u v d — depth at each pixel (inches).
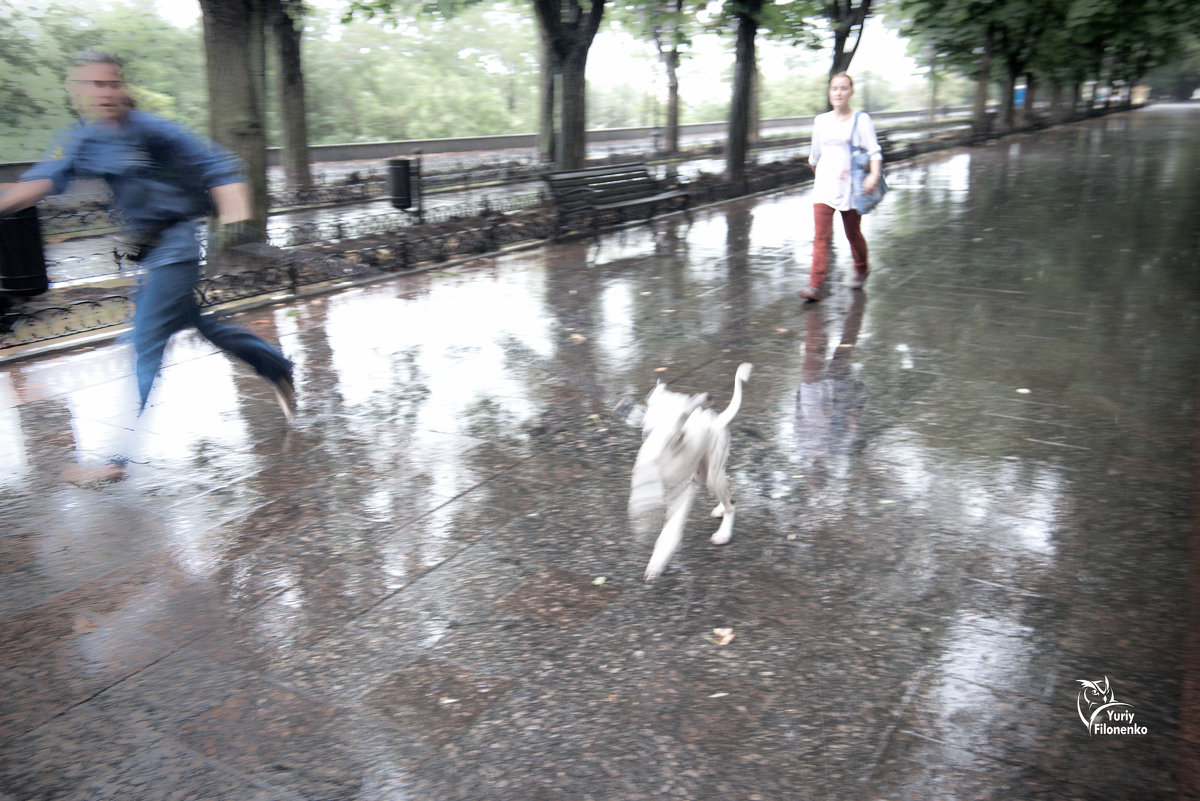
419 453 211.9
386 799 106.3
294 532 174.9
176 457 212.1
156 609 149.3
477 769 110.8
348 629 142.2
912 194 655.8
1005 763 108.9
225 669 132.8
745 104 674.8
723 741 114.4
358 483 196.2
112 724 121.3
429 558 163.9
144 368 198.7
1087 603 142.7
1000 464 195.3
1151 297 332.8
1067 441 206.2
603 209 510.3
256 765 112.7
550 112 1024.9
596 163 1027.9
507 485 193.8
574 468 201.5
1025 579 150.3
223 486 195.9
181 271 199.3
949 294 348.2
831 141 331.3
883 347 282.7
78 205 710.5
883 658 130.6
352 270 366.3
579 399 245.3
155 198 194.2
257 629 142.9
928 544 162.9
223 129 388.2
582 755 112.7
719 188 649.6
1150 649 130.3
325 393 254.8
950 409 228.5
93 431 229.0
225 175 194.9
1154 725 114.6
